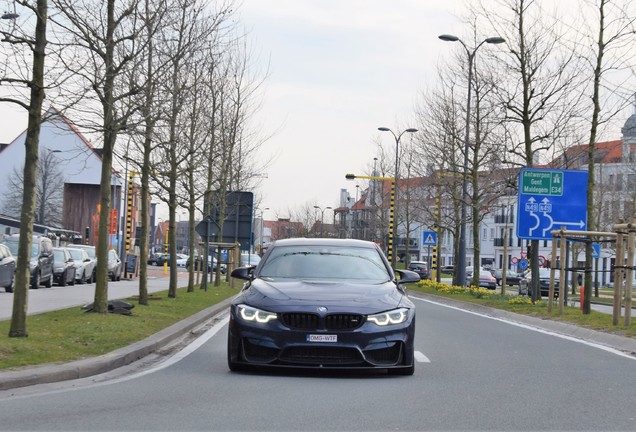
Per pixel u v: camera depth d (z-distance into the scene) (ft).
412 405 26.20
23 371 29.37
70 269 124.47
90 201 283.38
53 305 72.95
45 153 251.60
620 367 38.19
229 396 27.12
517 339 51.80
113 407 24.89
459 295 111.45
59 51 43.68
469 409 25.76
